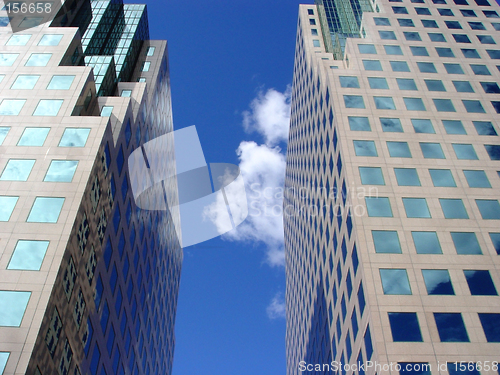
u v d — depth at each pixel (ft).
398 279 92.22
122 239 137.59
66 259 89.20
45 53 135.23
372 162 119.24
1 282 81.20
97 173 111.45
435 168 117.60
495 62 156.04
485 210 106.63
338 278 126.62
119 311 134.62
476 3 190.39
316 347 166.81
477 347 80.74
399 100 139.44
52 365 81.20
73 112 120.06
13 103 119.85
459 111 135.74
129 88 176.45
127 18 237.66
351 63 158.71
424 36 169.58
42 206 95.91
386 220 104.37
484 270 93.76
